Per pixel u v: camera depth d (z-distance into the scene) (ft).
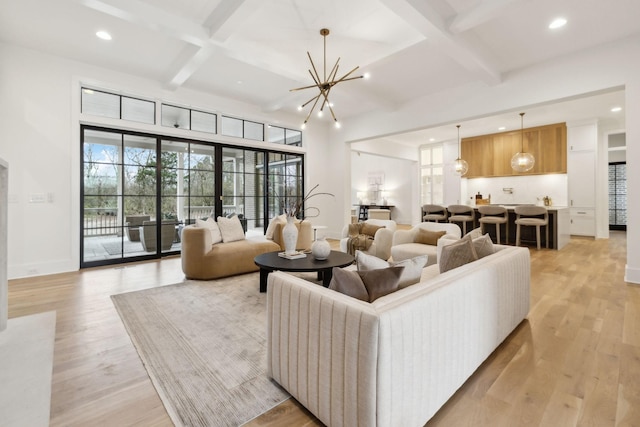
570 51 12.51
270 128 21.20
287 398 5.09
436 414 4.71
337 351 4.06
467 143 29.04
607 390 5.26
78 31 11.13
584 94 12.43
